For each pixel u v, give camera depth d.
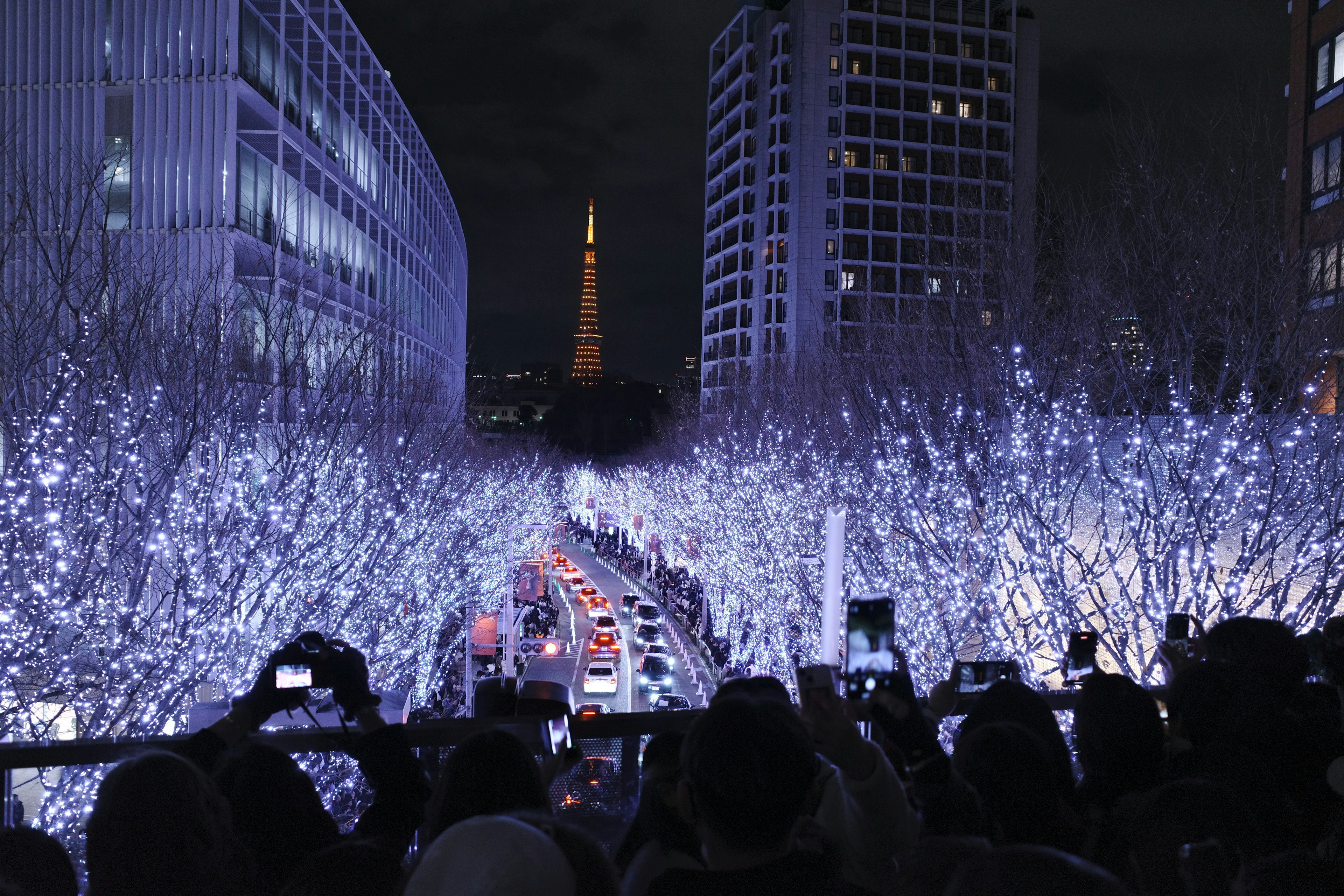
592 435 112.88
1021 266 13.45
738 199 73.31
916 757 2.57
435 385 26.05
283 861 2.80
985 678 4.28
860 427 20.14
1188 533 10.59
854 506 20.05
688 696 32.47
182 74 24.23
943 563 14.23
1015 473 12.16
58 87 24.33
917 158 64.19
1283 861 2.11
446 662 29.73
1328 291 10.87
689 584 48.56
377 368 19.94
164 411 11.86
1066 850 3.03
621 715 3.72
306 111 29.25
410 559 20.50
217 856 2.40
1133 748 3.19
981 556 13.48
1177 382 11.42
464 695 28.52
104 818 2.35
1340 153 18.62
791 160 64.25
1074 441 12.38
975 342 13.67
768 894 1.99
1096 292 12.14
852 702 2.60
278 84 27.11
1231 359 11.41
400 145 43.31
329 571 14.05
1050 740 3.33
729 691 3.49
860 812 2.29
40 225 12.63
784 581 27.12
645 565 58.06
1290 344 10.77
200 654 10.85
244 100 24.91
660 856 2.71
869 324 20.92
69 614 9.51
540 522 57.53
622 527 72.12
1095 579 11.09
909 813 2.31
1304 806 3.54
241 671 11.88
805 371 31.41
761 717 2.11
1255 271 10.91
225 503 12.30
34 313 11.01
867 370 19.20
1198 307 11.09
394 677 19.67
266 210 26.77
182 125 24.16
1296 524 10.29
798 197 62.91
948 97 64.25
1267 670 3.95
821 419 26.44
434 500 21.83
